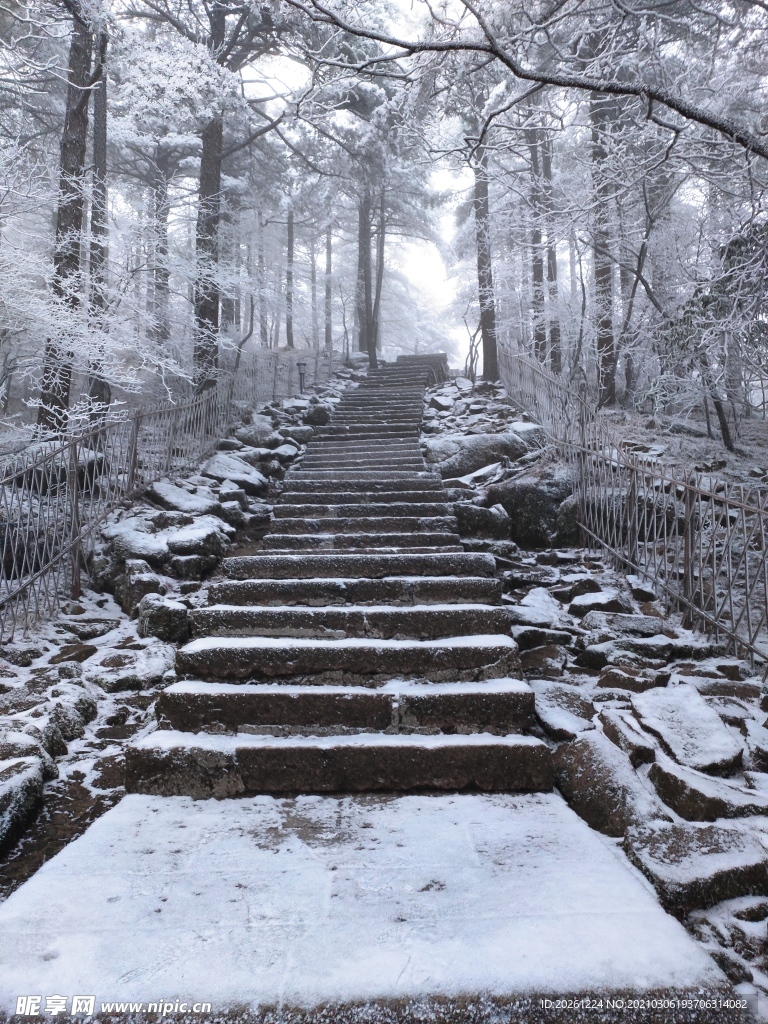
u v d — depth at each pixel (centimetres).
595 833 258
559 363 1367
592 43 607
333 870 228
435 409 1249
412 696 322
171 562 588
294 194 1991
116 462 686
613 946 185
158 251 955
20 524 498
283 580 438
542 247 728
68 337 680
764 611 395
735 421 937
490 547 635
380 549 535
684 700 328
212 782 294
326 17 346
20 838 268
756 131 487
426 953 183
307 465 868
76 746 347
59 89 1289
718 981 173
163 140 1455
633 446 827
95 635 495
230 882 220
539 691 371
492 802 284
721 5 549
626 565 574
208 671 352
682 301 869
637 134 587
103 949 185
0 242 633
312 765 296
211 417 969
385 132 1250
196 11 1268
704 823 249
